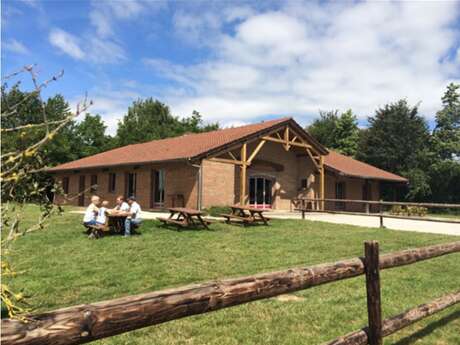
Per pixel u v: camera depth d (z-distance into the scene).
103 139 43.22
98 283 5.87
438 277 6.59
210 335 4.03
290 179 23.00
